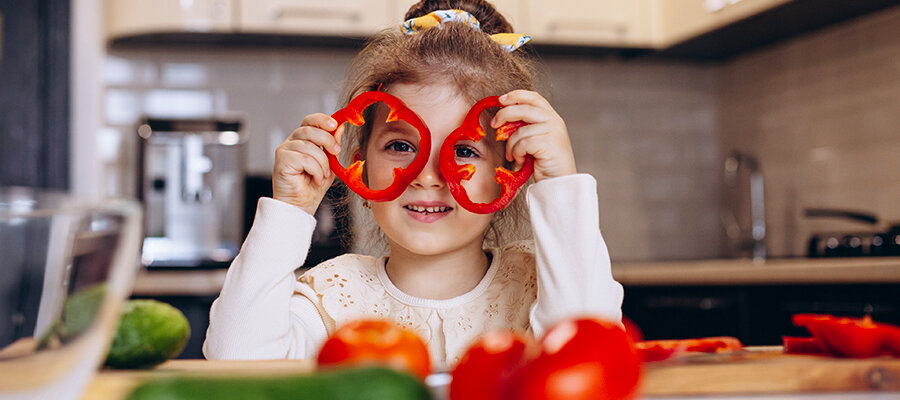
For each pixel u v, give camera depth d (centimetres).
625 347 35
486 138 100
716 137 292
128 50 253
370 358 43
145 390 31
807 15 222
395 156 101
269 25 237
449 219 97
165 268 212
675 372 50
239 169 235
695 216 288
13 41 244
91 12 250
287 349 94
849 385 51
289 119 260
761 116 268
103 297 38
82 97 250
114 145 251
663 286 194
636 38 262
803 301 167
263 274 91
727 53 279
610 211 282
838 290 159
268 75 260
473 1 128
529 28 252
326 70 263
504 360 38
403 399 31
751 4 221
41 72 246
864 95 221
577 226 88
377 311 107
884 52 214
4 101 243
